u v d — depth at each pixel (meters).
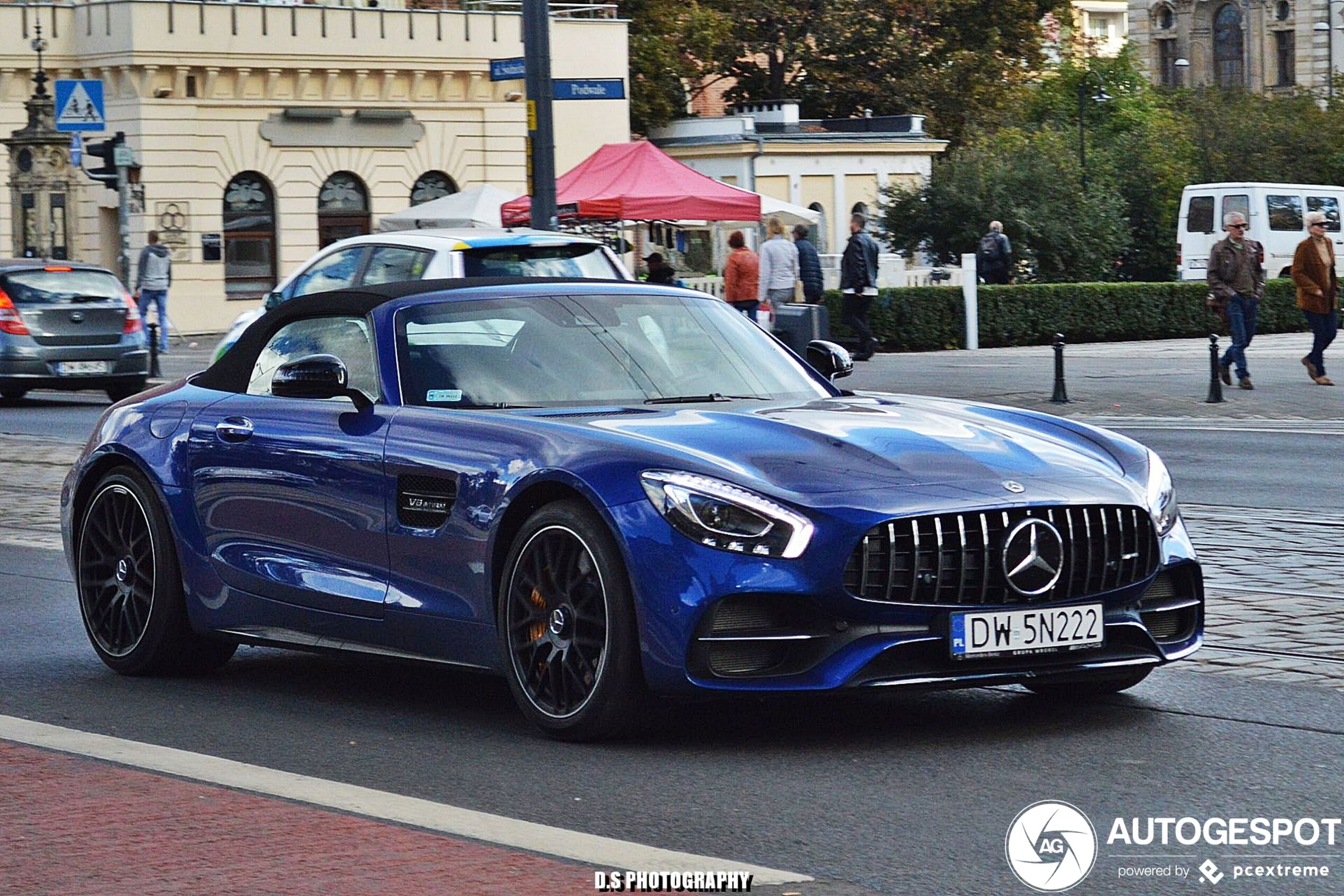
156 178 43.75
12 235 42.03
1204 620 6.94
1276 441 17.33
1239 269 22.77
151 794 5.76
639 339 7.57
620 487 6.29
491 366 7.27
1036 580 6.31
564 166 49.81
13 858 5.06
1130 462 6.91
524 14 17.98
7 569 11.30
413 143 47.31
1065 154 44.06
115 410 8.36
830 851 5.16
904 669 6.20
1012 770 6.09
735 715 6.97
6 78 43.72
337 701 7.43
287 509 7.40
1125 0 115.56
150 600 7.93
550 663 6.53
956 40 63.88
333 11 45.72
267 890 4.72
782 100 62.12
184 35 43.69
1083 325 36.78
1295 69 101.56
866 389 23.38
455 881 4.78
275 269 45.72
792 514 6.12
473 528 6.70
